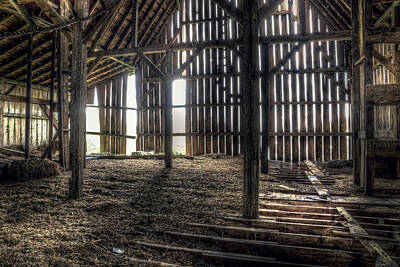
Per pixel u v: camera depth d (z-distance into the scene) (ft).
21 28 24.00
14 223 11.73
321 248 9.57
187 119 41.65
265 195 16.11
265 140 24.30
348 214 12.16
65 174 22.11
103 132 44.83
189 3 41.96
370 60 16.15
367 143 15.98
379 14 25.43
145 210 13.56
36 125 39.58
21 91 37.01
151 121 43.29
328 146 36.17
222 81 40.14
